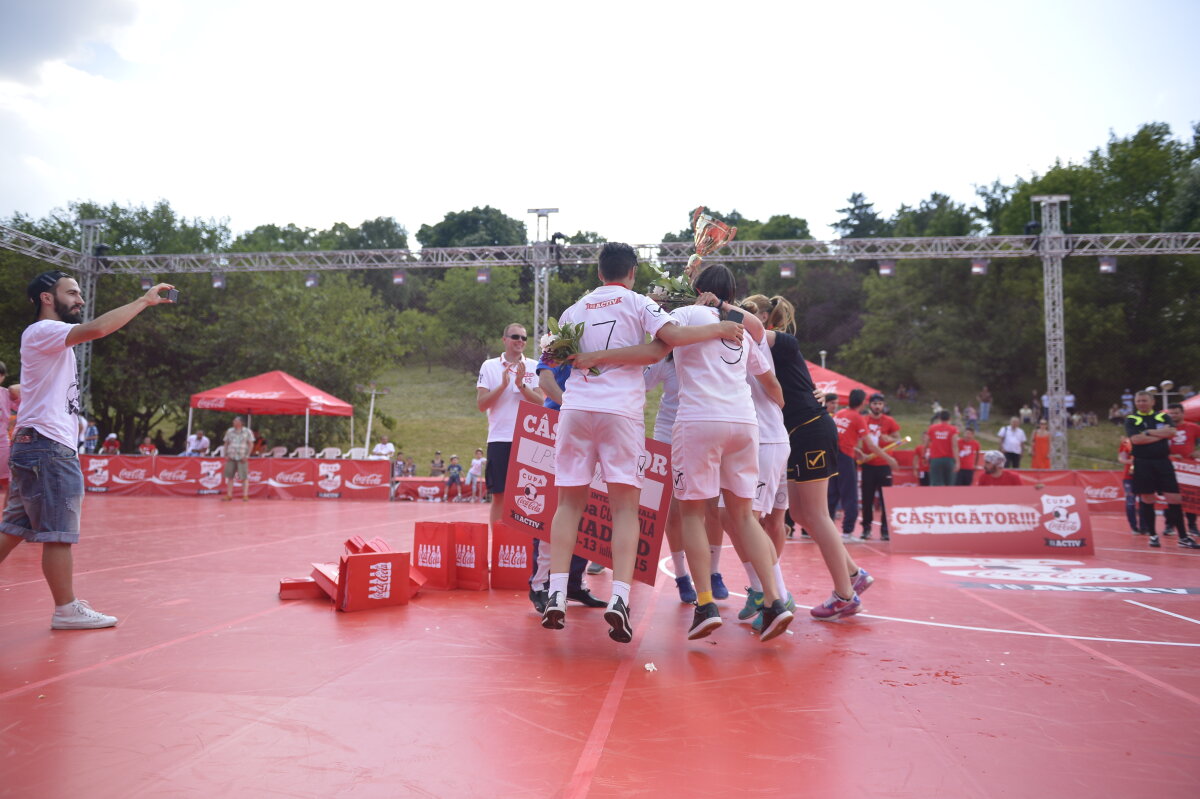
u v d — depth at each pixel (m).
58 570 3.83
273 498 17.36
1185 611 4.72
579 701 2.76
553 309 65.44
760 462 4.20
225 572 5.91
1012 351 41.28
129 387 29.25
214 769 2.08
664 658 3.45
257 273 31.58
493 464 5.27
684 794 1.96
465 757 2.19
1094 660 3.45
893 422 10.15
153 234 33.62
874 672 3.22
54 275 3.99
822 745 2.34
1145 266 38.34
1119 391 40.00
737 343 3.71
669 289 3.97
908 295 47.06
